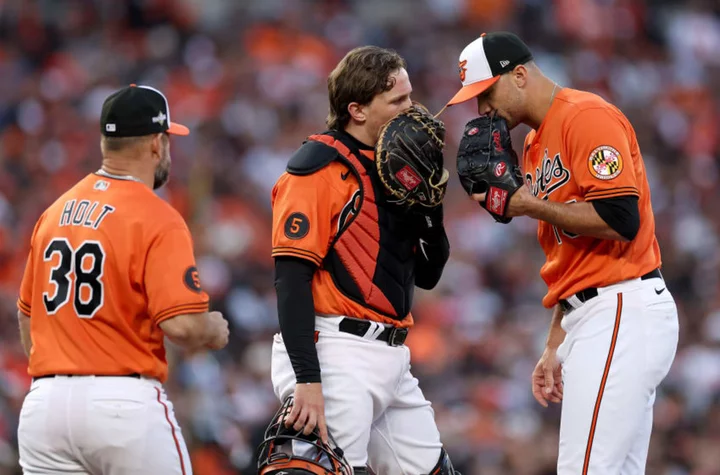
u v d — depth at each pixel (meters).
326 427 15.70
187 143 53.69
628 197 15.61
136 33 66.19
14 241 47.97
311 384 15.42
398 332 16.34
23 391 35.47
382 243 16.08
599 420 15.91
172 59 63.09
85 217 15.48
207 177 51.75
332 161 15.91
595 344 16.14
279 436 15.69
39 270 15.73
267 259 47.78
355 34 65.94
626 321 16.06
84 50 64.31
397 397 16.69
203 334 15.30
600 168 15.70
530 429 36.56
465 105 59.84
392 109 16.16
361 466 16.09
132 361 15.28
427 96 61.16
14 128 57.34
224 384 35.53
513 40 16.69
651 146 61.78
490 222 50.69
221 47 64.12
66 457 15.25
